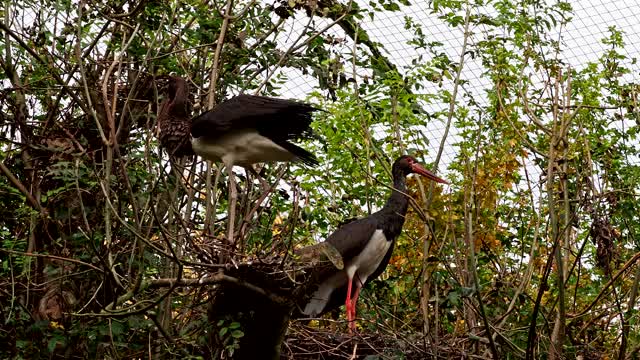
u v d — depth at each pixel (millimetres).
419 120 12812
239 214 11406
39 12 11414
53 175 10789
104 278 9664
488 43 12820
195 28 12477
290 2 11609
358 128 12391
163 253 9039
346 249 11773
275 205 11422
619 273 10375
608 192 11211
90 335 9766
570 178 12070
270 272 9703
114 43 11805
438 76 12617
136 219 9227
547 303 12016
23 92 11547
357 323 12352
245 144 10875
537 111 12961
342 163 12648
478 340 10438
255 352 10008
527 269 11094
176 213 9609
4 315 10406
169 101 11219
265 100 10766
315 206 12523
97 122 9391
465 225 11000
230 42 11883
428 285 10898
